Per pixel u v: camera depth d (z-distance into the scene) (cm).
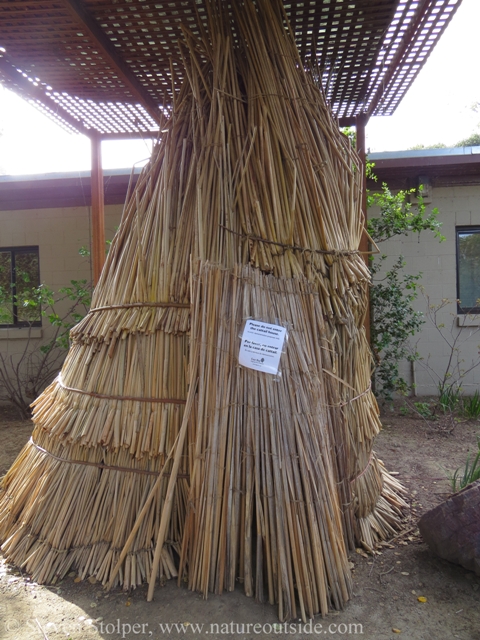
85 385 270
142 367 259
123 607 229
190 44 287
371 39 334
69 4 282
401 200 584
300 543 227
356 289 294
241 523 238
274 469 231
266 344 239
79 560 255
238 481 236
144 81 388
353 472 283
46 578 249
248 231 254
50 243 697
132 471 255
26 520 271
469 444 486
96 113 443
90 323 284
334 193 285
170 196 274
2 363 698
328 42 338
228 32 284
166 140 290
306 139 272
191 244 266
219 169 260
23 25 307
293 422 237
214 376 239
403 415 593
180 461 252
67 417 265
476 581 254
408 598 241
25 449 307
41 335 696
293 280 254
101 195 485
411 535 302
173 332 257
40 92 399
